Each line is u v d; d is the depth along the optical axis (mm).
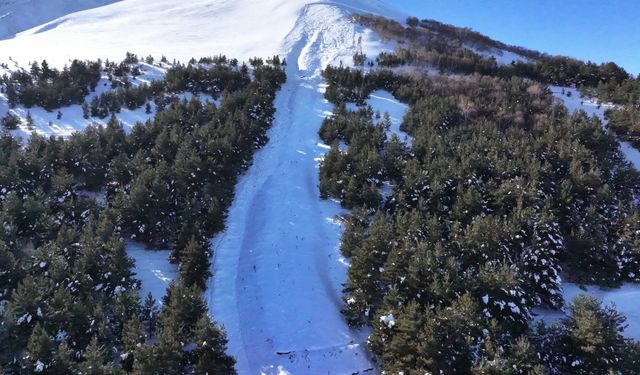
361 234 29266
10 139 36438
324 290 27641
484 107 46125
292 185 37875
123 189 31891
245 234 32156
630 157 40250
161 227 29500
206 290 26531
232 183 36344
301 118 48656
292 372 22203
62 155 33781
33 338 18188
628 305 27266
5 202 26828
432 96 48781
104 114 46156
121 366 19078
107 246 24609
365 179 35344
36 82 50469
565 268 29828
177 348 19219
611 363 20109
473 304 20531
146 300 22812
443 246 26594
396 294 22781
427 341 19719
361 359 23328
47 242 26406
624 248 29094
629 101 48094
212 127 39656
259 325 24812
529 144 37906
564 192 31266
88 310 20609
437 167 34281
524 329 22547
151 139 38281
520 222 28031
